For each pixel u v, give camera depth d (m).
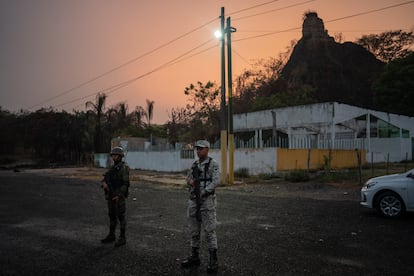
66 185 19.55
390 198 8.57
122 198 6.60
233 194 14.06
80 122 48.09
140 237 7.16
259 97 48.00
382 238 6.68
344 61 65.75
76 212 10.42
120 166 6.71
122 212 6.58
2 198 13.90
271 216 9.14
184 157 28.95
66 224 8.64
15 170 35.75
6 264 5.55
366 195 8.97
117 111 46.59
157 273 5.02
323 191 14.44
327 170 19.25
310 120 27.17
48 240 7.04
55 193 15.54
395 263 5.25
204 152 5.38
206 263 5.45
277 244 6.40
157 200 12.84
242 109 48.69
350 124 27.75
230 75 18.59
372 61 65.50
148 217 9.40
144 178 23.44
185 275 4.92
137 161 34.44
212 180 5.23
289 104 43.25
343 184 16.28
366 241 6.48
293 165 21.20
